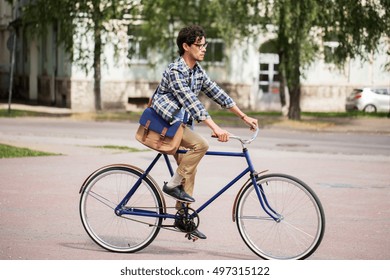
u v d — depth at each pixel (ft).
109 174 33.32
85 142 96.58
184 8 154.20
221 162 73.00
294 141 108.27
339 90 208.54
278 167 69.62
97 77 163.73
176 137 31.63
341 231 38.93
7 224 39.55
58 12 152.05
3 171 62.69
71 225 39.42
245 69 202.18
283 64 146.00
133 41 160.25
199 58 31.71
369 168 70.44
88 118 154.20
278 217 31.37
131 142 97.66
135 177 32.94
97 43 155.33
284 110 162.71
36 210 43.93
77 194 50.31
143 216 33.04
